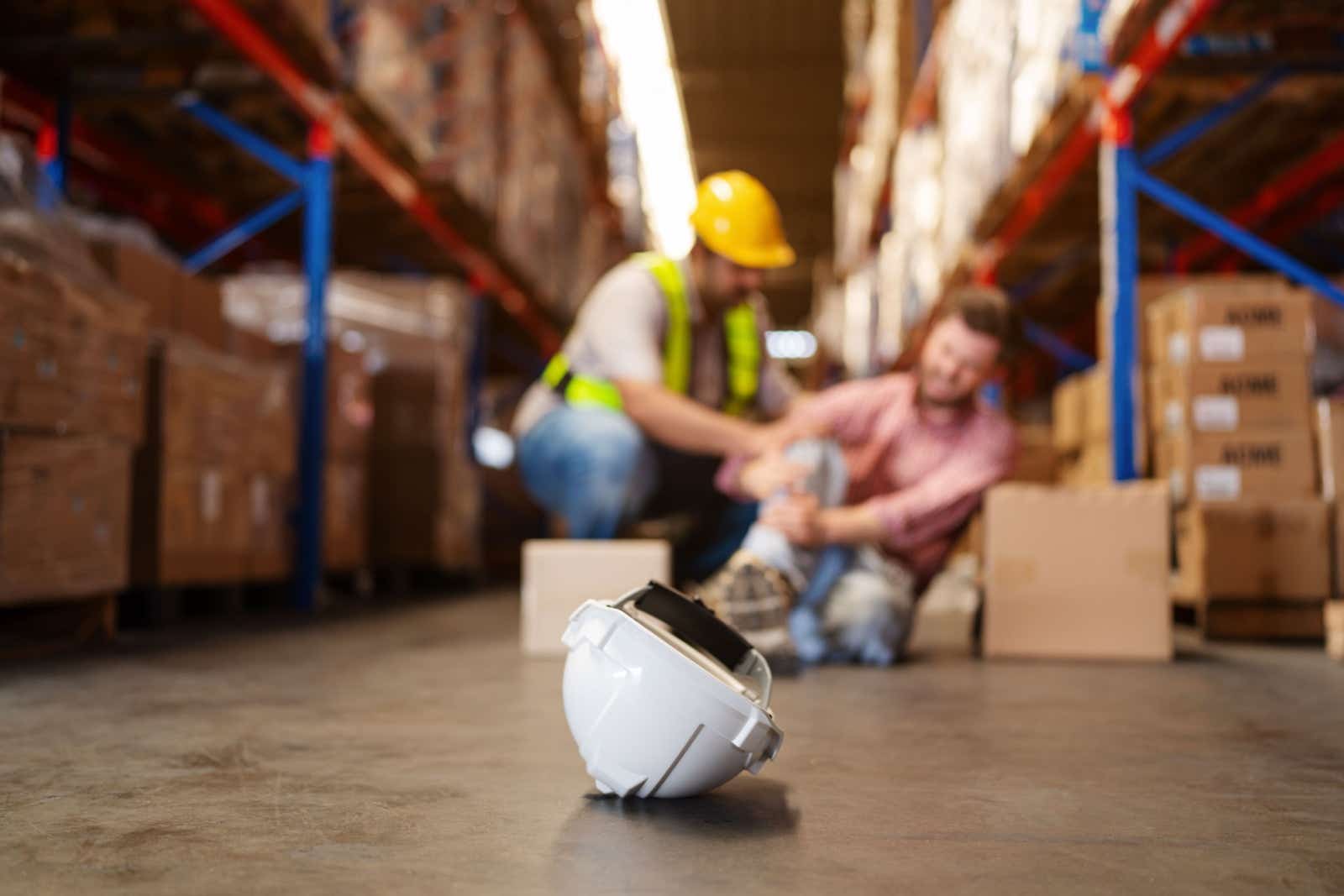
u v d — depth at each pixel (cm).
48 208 357
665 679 145
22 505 318
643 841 129
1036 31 496
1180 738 205
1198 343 416
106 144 596
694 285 374
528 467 411
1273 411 414
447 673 298
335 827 134
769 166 1583
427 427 751
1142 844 130
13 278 308
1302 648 387
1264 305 415
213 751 185
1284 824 140
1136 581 350
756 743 146
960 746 196
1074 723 222
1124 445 443
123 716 221
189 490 460
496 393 1232
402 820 138
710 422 346
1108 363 461
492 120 782
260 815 140
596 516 391
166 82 513
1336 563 409
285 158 559
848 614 327
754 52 1245
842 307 1559
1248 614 414
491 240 781
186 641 382
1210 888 113
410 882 112
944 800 152
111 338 362
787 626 327
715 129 1462
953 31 693
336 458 650
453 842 128
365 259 859
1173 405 432
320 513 566
